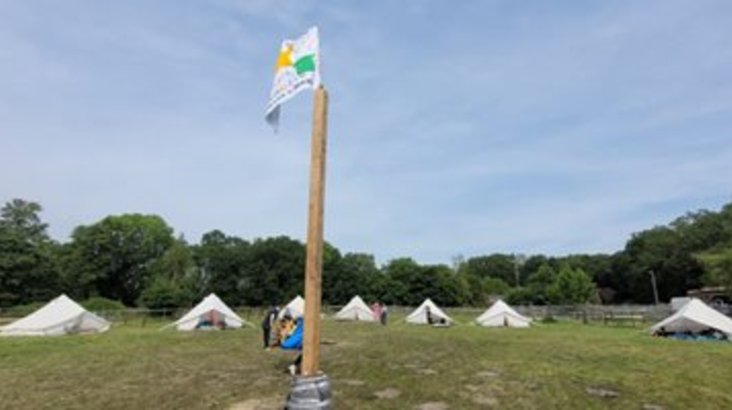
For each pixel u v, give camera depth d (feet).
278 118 19.79
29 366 44.68
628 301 281.54
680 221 265.95
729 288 141.90
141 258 240.32
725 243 198.90
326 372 40.73
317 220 16.92
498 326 108.47
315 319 16.55
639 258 271.28
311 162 17.29
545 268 245.24
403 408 28.99
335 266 246.47
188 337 75.00
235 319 98.22
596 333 85.61
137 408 28.76
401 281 241.96
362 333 81.51
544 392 33.50
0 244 180.55
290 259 240.53
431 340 69.26
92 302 150.51
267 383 35.70
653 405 30.35
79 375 39.68
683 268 247.09
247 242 266.77
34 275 184.03
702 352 55.57
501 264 361.30
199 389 33.71
